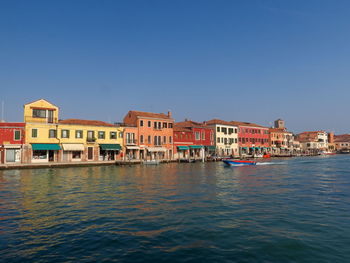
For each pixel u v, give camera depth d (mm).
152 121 53531
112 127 47469
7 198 15344
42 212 12094
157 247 8008
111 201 14422
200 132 62969
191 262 7039
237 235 8914
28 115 40156
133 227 9859
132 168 38688
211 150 65062
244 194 16469
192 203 13844
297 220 10562
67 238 8797
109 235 9039
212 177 26266
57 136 41844
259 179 24500
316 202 13938
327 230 9312
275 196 15742
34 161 39500
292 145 97375
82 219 10930
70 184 21188
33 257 7406
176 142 57594
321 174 29234
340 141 131500
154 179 24562
